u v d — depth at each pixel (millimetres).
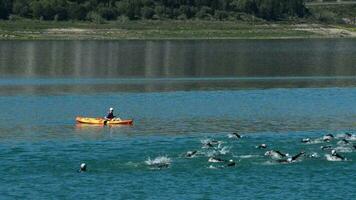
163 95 184500
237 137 129750
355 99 179625
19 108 163375
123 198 95000
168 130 138000
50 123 145375
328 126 143625
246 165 108812
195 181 101625
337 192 97812
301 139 128500
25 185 99812
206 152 116375
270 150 116438
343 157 112812
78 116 153375
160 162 110000
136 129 139000
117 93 187875
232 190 98188
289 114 157250
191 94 186500
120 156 114500
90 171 105938
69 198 95000
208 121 147875
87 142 126125
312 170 106688
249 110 162125
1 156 114625
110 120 144750
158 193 96938
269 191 97938
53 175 104188
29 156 114750
